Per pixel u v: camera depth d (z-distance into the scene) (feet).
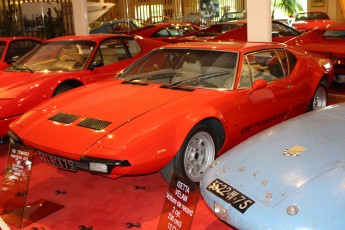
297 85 17.02
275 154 9.71
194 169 13.11
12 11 41.91
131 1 51.88
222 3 57.41
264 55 16.15
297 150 9.61
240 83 14.62
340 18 67.46
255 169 9.35
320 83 19.06
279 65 16.67
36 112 14.06
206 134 13.32
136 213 12.29
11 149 13.03
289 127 11.09
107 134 11.85
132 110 12.92
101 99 14.15
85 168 11.78
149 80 15.76
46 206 12.85
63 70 20.77
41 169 15.89
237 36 34.19
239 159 10.00
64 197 13.50
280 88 16.05
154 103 13.32
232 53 15.38
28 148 12.84
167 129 12.05
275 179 8.83
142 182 14.48
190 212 8.93
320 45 25.80
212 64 15.39
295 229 7.70
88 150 11.50
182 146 12.43
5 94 17.62
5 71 21.43
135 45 23.89
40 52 22.29
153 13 53.72
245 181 9.09
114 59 22.61
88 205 12.91
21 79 19.40
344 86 27.04
